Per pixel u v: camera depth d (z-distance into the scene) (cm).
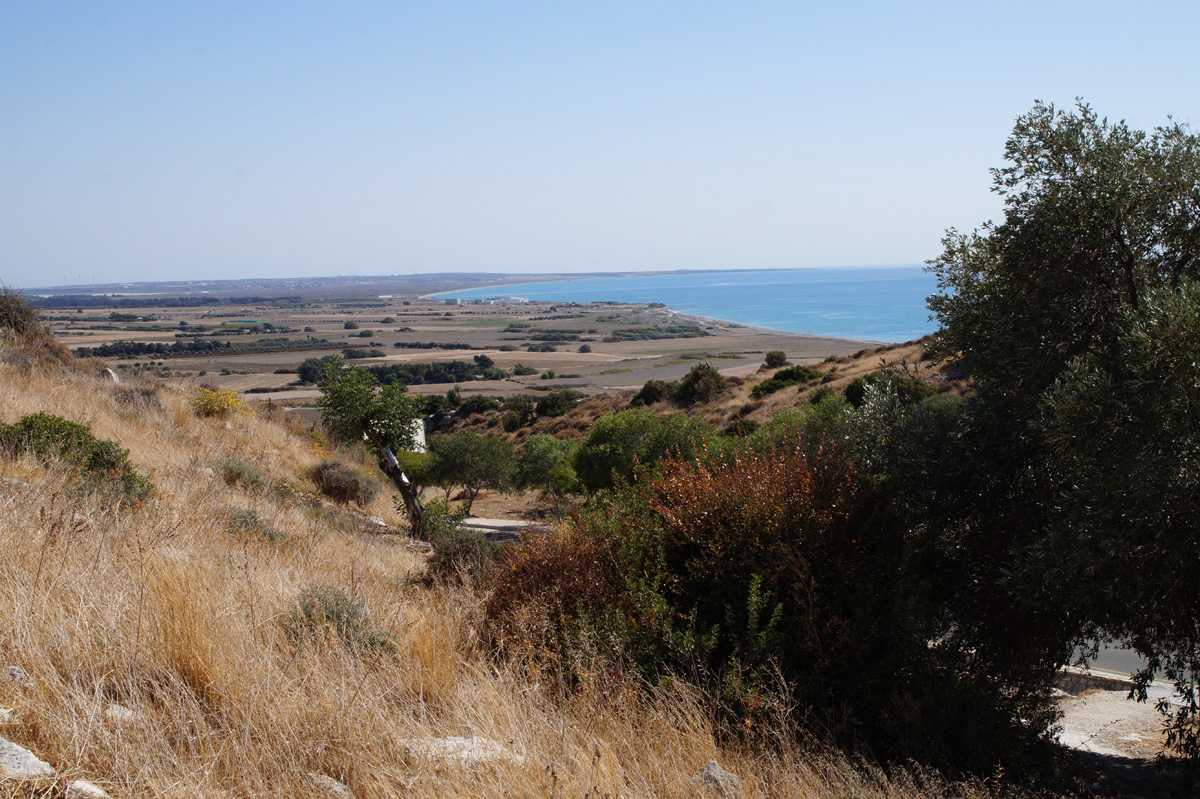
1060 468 561
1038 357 583
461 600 611
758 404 3731
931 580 584
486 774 303
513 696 406
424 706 390
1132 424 471
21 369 1395
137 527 580
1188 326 452
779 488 556
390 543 1182
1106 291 598
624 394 6506
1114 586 485
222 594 448
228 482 1205
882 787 400
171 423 1514
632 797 312
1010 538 593
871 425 658
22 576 384
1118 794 540
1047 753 531
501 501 3147
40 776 230
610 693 421
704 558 532
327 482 1670
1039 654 582
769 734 425
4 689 283
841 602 514
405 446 1417
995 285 647
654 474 671
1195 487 466
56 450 825
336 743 311
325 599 492
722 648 514
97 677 310
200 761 274
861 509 559
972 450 599
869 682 491
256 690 327
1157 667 570
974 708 511
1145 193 575
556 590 540
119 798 239
